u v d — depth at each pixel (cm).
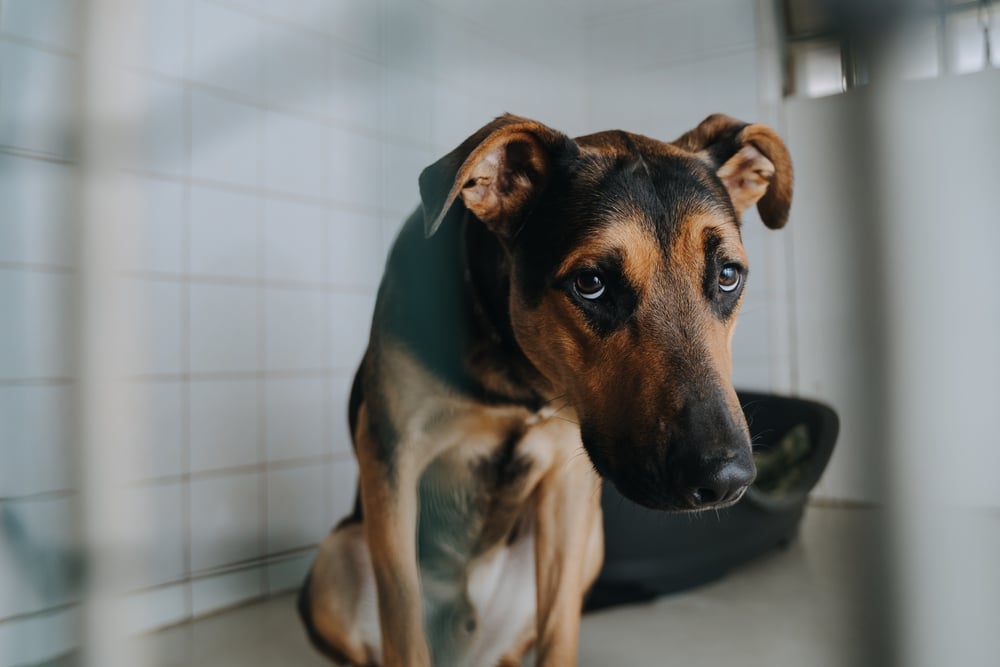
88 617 60
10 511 131
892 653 32
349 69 204
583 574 130
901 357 30
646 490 86
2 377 136
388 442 118
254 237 202
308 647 162
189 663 150
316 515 219
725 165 114
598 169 101
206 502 188
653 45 119
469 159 97
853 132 32
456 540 134
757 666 92
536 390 115
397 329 116
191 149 186
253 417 202
